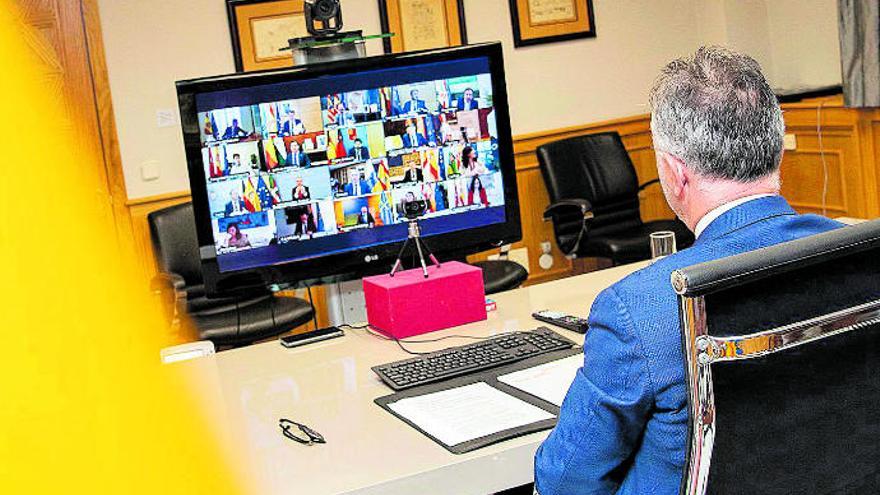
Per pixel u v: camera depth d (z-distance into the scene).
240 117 2.42
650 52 5.56
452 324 2.30
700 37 5.66
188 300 4.16
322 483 1.50
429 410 1.75
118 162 4.67
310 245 2.50
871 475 1.19
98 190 4.63
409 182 2.56
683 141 1.27
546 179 4.88
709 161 1.26
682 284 1.03
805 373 1.10
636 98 5.55
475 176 2.62
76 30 4.56
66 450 0.69
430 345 2.19
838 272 1.11
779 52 5.56
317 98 2.47
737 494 1.12
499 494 1.95
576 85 5.43
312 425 1.75
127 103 4.68
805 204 5.23
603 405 1.24
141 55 4.68
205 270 2.43
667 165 1.31
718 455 1.09
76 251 0.70
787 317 1.08
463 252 2.63
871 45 4.52
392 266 2.57
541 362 1.95
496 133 2.64
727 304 1.05
